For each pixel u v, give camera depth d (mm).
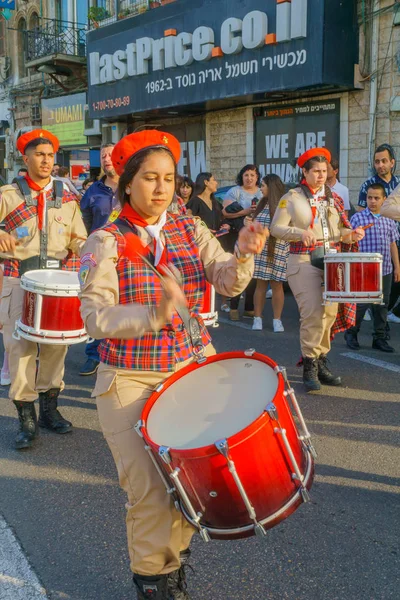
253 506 2182
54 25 19359
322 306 5414
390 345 7254
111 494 3961
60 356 4863
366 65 11266
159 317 2064
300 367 6414
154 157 2354
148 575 2453
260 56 11883
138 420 2438
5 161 24641
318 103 12281
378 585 2990
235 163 14312
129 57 14766
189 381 2467
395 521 3545
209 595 2945
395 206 5230
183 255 2480
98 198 6043
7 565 3227
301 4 10977
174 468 2184
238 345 7352
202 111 14914
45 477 4207
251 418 2193
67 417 5254
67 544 3418
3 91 24156
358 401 5402
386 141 11258
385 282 6906
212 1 12656
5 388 6039
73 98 19047
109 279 2295
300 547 3312
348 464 4246
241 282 2428
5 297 4547
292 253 5461
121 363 2439
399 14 10617
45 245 4586
